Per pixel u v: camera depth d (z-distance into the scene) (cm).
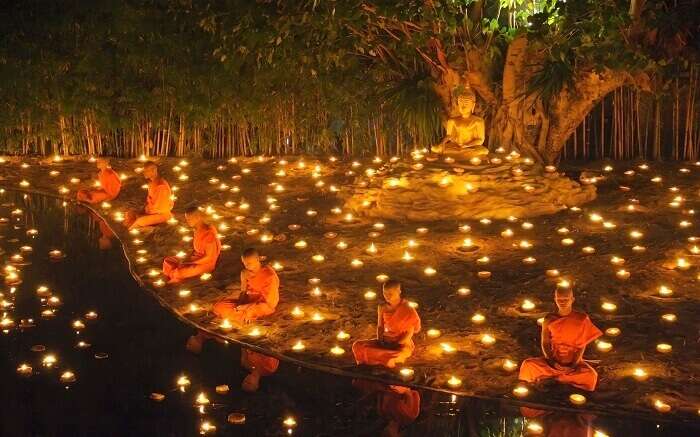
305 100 1808
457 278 1127
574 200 1429
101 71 1783
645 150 1761
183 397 827
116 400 820
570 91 1658
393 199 1400
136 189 1622
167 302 1079
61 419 779
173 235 1340
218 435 754
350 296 1077
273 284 1019
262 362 908
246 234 1339
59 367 893
